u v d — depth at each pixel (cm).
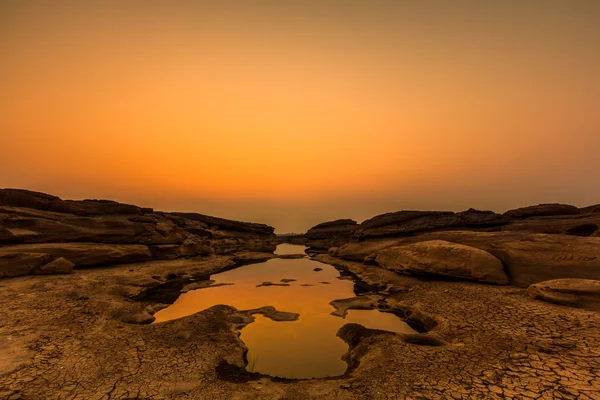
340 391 772
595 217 2506
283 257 4766
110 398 724
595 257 1535
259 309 1702
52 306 1349
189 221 4391
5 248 1945
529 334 991
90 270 2184
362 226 4119
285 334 1324
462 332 1101
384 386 763
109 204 2939
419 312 1455
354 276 2853
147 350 1016
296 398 752
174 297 1959
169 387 794
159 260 2988
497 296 1459
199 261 3391
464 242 2197
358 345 1115
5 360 865
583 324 1021
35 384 764
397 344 1030
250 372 953
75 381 792
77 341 1036
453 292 1655
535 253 1741
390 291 2023
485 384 722
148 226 2997
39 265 1898
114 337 1104
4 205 2341
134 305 1551
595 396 633
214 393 777
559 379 710
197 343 1106
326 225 7000
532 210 3109
